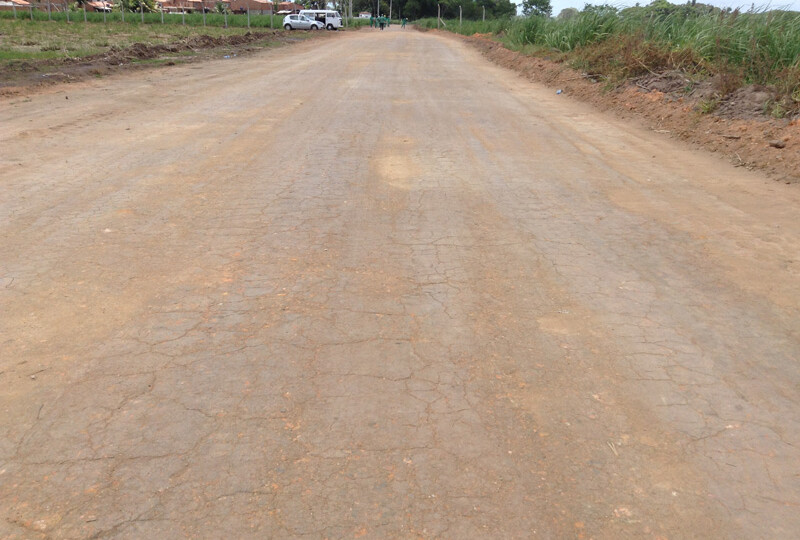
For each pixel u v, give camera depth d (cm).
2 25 3553
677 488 264
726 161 839
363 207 615
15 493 255
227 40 3045
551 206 635
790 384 338
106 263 471
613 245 531
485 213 609
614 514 251
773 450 288
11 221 553
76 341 367
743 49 1155
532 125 1073
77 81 1514
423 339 377
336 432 295
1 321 386
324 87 1492
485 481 267
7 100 1210
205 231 541
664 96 1184
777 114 915
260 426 297
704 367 352
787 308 422
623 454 284
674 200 663
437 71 1934
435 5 11412
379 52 2747
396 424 301
